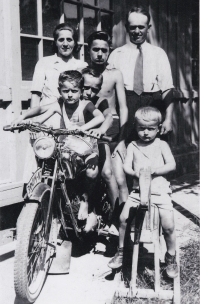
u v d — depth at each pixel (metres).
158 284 3.12
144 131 3.27
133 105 4.32
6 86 4.18
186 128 8.11
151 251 4.03
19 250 2.91
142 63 4.32
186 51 7.89
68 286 3.40
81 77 3.42
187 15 7.80
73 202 3.69
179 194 6.41
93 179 3.63
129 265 3.73
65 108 3.56
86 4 5.33
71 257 3.97
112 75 4.02
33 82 4.07
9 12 4.11
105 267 3.77
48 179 3.45
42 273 3.39
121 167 4.07
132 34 4.28
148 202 2.92
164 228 3.21
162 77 4.39
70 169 3.33
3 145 4.19
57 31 4.08
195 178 7.60
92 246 4.22
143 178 3.04
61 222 3.56
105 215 4.06
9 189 4.09
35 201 3.07
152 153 3.33
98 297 3.23
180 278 3.39
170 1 7.16
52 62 4.11
